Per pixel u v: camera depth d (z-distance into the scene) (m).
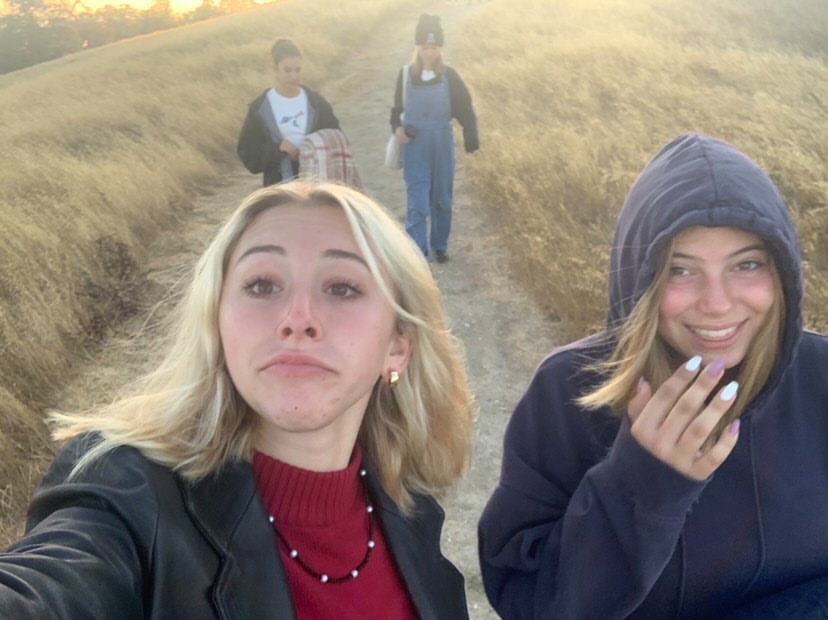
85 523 0.58
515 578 0.89
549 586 0.82
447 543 1.78
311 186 0.70
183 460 0.64
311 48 10.33
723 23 9.41
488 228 3.77
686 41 8.51
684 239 0.73
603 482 0.76
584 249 3.09
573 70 6.46
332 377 0.62
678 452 0.71
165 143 5.48
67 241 3.23
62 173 4.19
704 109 4.91
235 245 0.68
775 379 0.77
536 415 0.88
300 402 0.61
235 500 0.64
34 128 6.05
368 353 0.64
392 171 5.19
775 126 4.33
